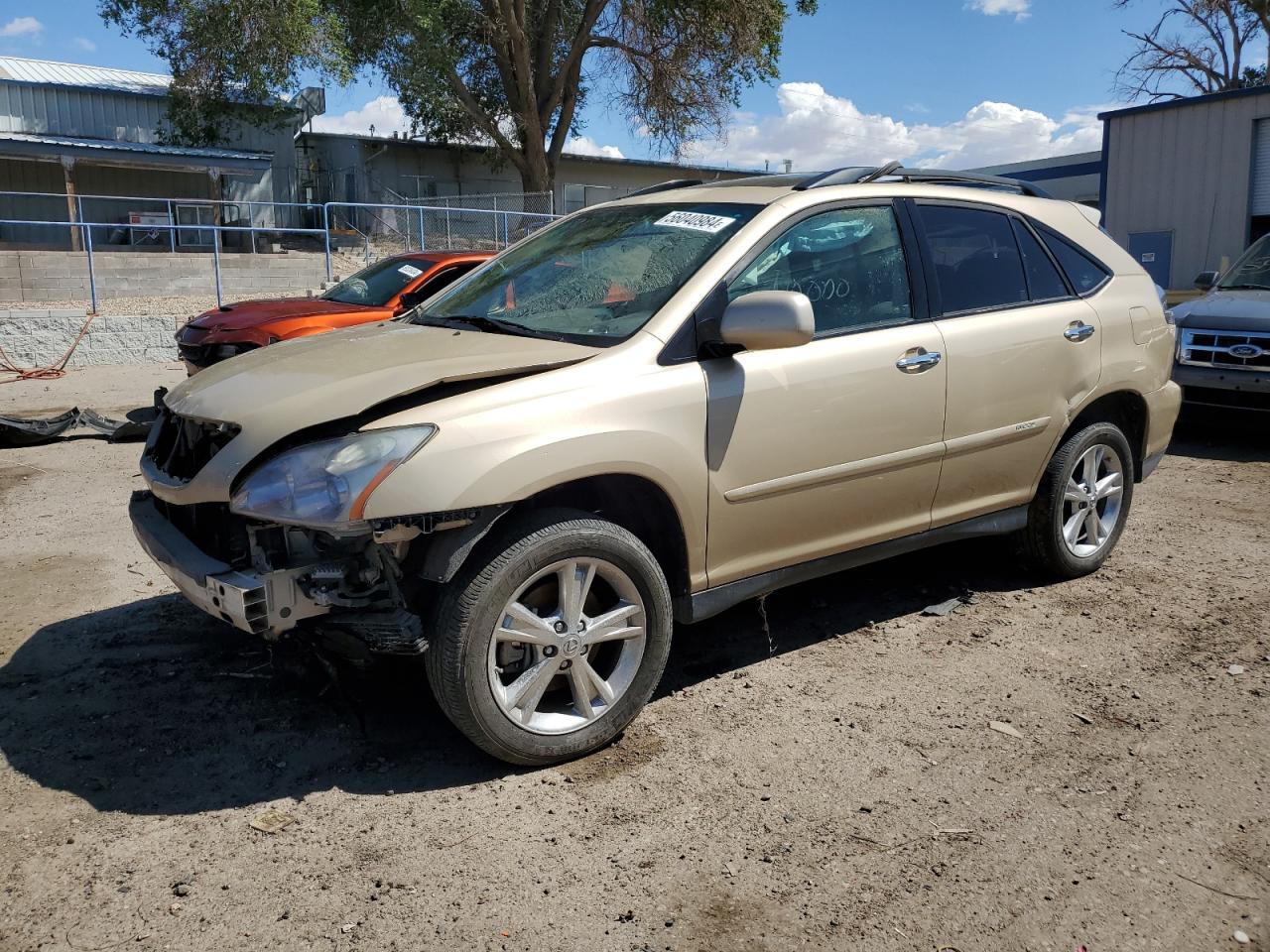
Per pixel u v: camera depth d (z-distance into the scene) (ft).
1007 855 9.57
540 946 8.29
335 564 10.08
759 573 12.66
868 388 12.98
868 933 8.50
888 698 12.76
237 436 10.29
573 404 10.69
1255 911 8.81
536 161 101.35
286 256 76.43
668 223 13.37
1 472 24.48
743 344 11.62
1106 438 16.57
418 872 9.21
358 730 11.74
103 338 47.01
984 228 15.19
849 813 10.21
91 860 9.29
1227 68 117.19
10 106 89.20
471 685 10.25
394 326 13.80
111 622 14.80
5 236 87.35
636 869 9.30
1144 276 17.47
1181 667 13.71
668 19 96.94
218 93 89.86
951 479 14.34
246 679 12.96
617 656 11.51
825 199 13.30
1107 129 68.90
